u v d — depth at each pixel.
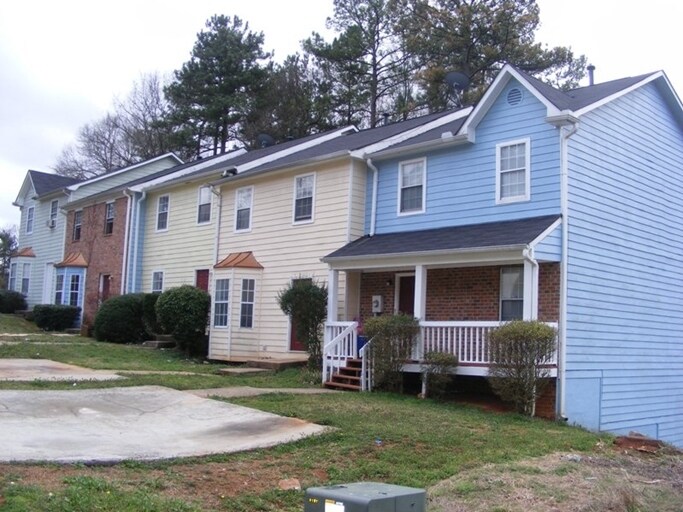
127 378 13.92
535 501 7.26
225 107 41.81
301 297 17.78
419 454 8.88
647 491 7.98
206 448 8.39
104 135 55.25
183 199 25.62
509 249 13.49
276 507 6.70
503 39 35.59
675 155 18.73
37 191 35.81
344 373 15.62
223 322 20.56
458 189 16.67
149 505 5.97
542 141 15.03
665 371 17.34
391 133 20.00
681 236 18.70
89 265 30.00
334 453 8.59
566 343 13.95
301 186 20.19
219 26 44.06
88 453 7.64
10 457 7.08
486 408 13.39
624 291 16.03
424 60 37.97
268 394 12.80
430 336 14.77
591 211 15.16
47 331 28.42
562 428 12.03
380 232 18.38
